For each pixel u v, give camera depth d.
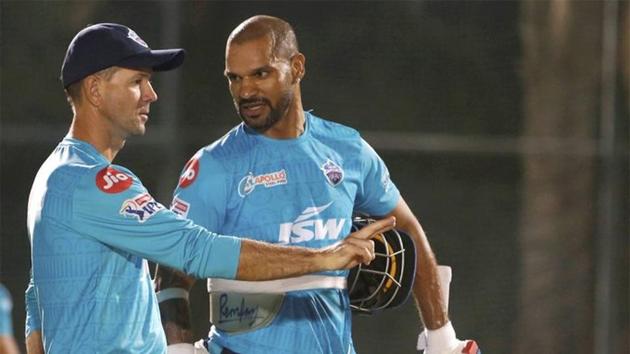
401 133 37.69
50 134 34.38
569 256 36.69
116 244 14.91
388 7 38.53
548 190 36.59
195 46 35.97
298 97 17.67
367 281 18.11
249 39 17.05
